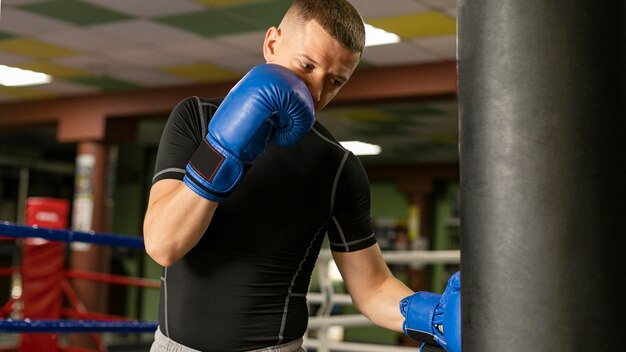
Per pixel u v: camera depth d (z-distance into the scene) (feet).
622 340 2.65
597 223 2.65
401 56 19.62
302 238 3.89
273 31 3.83
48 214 12.53
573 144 2.66
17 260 33.09
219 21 17.02
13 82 24.03
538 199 2.67
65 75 22.86
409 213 41.93
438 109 25.26
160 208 3.43
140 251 36.11
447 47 18.58
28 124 27.20
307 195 3.87
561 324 2.61
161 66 21.42
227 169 3.25
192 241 3.38
